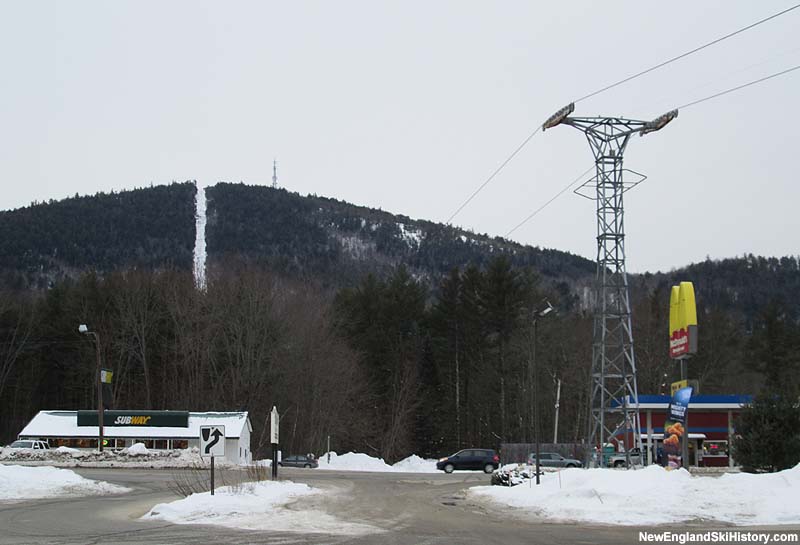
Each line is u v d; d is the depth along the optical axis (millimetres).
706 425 56906
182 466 53750
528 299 80625
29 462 53656
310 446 74625
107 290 84312
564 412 78250
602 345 42562
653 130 43656
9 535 16969
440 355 86875
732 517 19469
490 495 29000
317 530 18047
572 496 23531
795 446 31281
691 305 35531
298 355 76688
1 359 82062
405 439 83875
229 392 78188
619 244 43625
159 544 15375
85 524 19422
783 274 136250
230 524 19469
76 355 83125
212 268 93188
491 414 83062
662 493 22203
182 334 77500
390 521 20203
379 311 87375
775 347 85125
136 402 82500
